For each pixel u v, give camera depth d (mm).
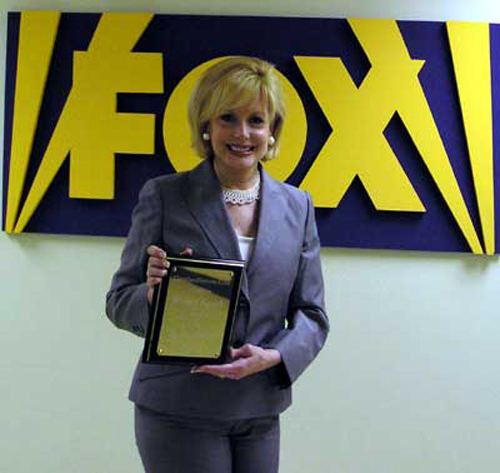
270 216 1297
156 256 1172
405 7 2193
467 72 2148
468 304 2195
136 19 2186
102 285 2238
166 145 2174
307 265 1364
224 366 1202
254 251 1264
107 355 2248
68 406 2260
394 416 2217
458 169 2164
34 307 2258
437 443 2215
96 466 2256
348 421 2219
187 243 1250
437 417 2211
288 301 1376
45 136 2217
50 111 2217
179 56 2182
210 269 1188
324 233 2176
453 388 2207
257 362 1216
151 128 2174
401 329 2209
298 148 2164
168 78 2188
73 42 2215
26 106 2201
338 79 2158
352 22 2162
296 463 2227
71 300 2248
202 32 2180
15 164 2207
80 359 2254
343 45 2174
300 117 2166
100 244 2234
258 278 1262
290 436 2229
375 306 2207
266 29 2176
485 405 2207
